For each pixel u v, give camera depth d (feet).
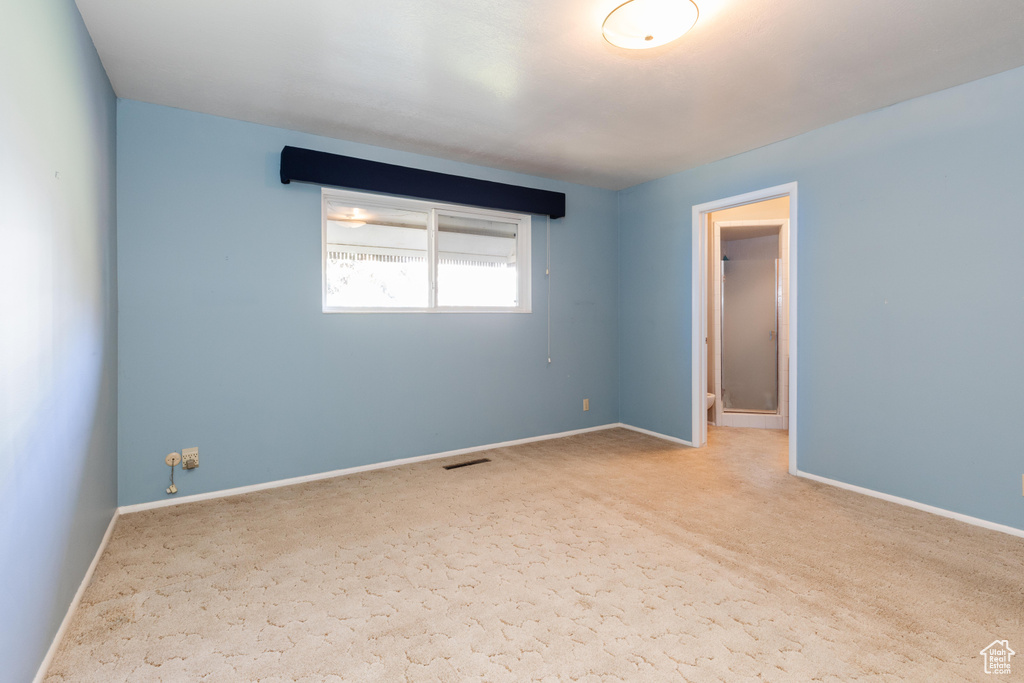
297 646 5.76
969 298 9.05
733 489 10.92
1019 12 6.89
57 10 5.84
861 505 9.93
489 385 14.46
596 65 8.39
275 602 6.65
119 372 9.62
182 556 7.93
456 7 6.81
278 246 11.27
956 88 9.18
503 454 13.83
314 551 8.09
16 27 4.59
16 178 4.58
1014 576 7.18
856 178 10.65
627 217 16.67
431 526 9.04
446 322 13.67
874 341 10.42
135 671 5.34
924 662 5.40
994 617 6.21
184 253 10.25
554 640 5.84
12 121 4.49
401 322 12.94
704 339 14.64
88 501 7.22
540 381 15.43
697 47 7.80
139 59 8.20
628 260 16.69
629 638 5.87
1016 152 8.50
